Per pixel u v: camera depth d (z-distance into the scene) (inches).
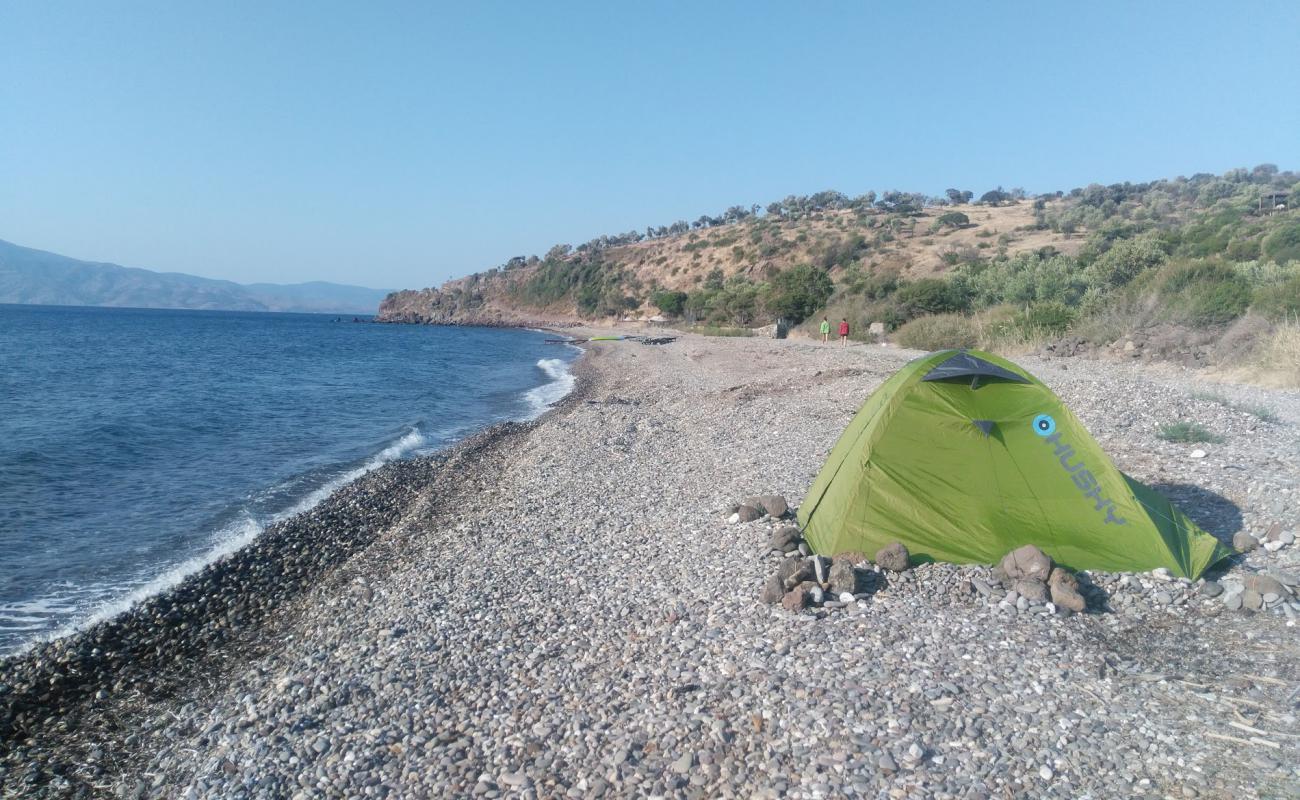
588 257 5108.3
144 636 340.2
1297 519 316.2
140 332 3444.9
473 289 6136.8
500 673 251.3
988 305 1523.1
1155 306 909.8
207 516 532.1
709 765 189.2
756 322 2507.4
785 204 4904.0
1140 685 207.3
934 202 4731.8
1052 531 285.4
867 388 796.0
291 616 358.9
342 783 200.4
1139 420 509.7
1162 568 268.7
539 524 441.1
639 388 1163.9
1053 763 177.6
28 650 326.3
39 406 1008.9
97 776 235.5
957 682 212.7
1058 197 4323.3
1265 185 2908.5
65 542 468.8
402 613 319.0
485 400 1206.9
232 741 235.8
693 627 265.3
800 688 216.5
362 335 3666.3
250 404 1093.8
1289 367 650.2
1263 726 185.0
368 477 635.5
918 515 297.0
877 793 172.6
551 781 190.5
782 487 446.9
